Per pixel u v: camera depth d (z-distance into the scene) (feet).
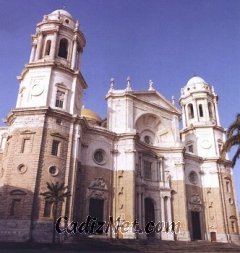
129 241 126.41
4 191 115.85
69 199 122.31
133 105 173.68
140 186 155.74
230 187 194.49
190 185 183.73
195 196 183.21
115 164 154.40
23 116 129.29
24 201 112.78
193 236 172.04
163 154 180.04
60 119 132.46
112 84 175.11
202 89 215.31
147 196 162.50
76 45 156.66
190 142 205.87
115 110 168.96
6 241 106.01
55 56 147.74
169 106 194.59
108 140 156.66
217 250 134.62
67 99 141.08
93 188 142.00
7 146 130.93
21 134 125.49
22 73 146.20
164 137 189.06
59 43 153.17
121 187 149.69
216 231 178.81
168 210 164.66
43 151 122.42
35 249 96.07
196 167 192.65
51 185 117.91
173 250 122.93
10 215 111.75
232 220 184.14
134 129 162.91
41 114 128.26
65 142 130.21
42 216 112.88
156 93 188.24
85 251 98.89
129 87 174.40
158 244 131.54
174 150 180.04
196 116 209.46
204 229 178.40
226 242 171.32
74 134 134.72
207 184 191.01
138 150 165.48
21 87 144.77
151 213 162.20
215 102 217.56
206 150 198.80
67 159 128.16
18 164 119.75
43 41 152.56
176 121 191.83
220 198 185.47
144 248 117.39
